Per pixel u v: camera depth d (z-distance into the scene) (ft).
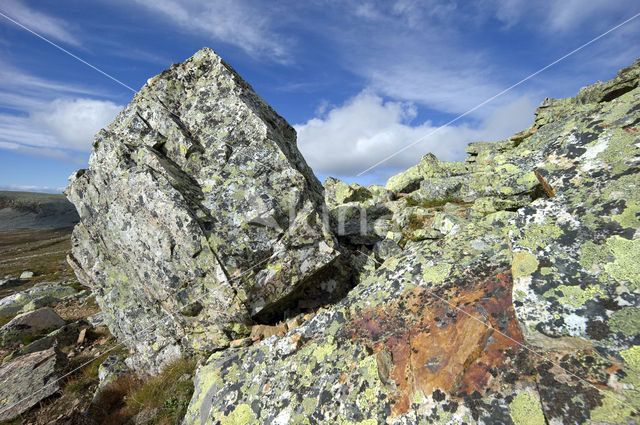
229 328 24.35
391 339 13.01
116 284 31.76
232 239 23.90
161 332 27.30
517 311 10.34
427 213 39.22
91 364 30.55
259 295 24.12
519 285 10.83
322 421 11.74
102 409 23.54
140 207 25.34
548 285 10.30
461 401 9.73
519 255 11.59
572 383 8.46
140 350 28.07
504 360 9.98
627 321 8.52
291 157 33.12
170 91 30.86
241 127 28.17
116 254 30.09
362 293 16.57
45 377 27.04
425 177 70.79
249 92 32.53
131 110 29.22
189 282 24.53
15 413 23.65
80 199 31.63
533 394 8.84
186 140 27.53
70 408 24.29
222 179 26.25
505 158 25.86
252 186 25.64
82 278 36.60
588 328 9.00
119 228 27.32
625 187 10.68
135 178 25.31
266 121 31.45
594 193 11.30
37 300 61.82
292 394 13.38
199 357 25.89
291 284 24.71
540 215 12.14
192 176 27.12
